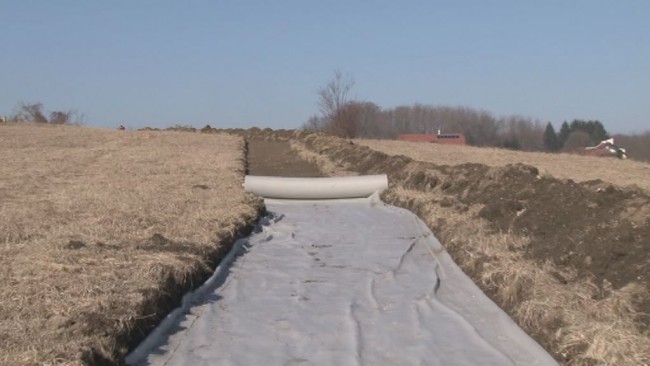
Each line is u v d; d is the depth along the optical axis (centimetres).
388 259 1099
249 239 1244
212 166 2369
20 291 692
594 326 623
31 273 768
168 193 1574
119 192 1551
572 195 1096
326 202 1819
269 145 4288
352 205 1773
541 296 740
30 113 7000
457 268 1004
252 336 707
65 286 720
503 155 3688
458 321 758
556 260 865
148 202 1387
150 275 791
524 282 797
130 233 1044
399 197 1700
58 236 984
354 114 6053
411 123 9019
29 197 1436
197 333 711
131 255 881
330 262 1081
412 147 4100
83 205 1314
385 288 914
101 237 998
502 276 849
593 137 8725
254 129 5284
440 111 9131
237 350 663
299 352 660
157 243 984
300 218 1553
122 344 622
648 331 607
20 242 952
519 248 984
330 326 742
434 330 729
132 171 2145
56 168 2195
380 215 1582
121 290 725
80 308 652
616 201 988
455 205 1439
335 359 641
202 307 807
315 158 3025
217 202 1456
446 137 7581
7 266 794
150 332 683
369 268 1035
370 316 783
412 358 645
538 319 702
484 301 830
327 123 6081
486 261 929
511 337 700
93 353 564
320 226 1434
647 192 1009
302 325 745
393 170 2144
